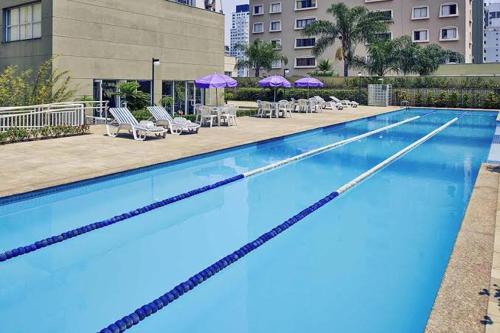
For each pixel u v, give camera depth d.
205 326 5.05
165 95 25.89
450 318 4.23
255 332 4.91
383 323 5.09
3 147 13.93
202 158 14.06
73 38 20.58
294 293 5.86
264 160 14.82
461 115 33.97
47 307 5.45
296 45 71.19
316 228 8.53
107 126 17.19
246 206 9.92
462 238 6.34
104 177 10.70
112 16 22.22
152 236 8.05
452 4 58.22
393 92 42.03
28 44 21.17
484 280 5.02
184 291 5.89
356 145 18.84
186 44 26.83
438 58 47.19
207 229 8.41
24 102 17.77
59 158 12.29
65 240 7.83
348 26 49.88
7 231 8.10
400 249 7.43
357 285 6.07
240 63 54.34
